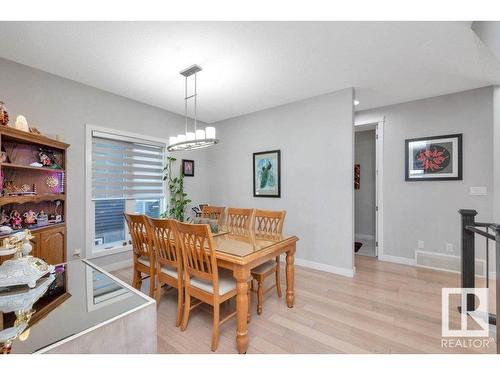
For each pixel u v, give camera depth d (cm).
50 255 235
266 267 225
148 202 383
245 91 315
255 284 279
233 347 169
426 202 337
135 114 348
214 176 466
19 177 238
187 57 230
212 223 254
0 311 105
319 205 331
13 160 233
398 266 343
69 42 206
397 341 175
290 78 277
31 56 230
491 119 296
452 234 319
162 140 386
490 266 295
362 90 312
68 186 280
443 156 324
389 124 366
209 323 199
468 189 309
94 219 310
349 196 305
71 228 283
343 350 164
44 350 81
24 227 220
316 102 333
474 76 271
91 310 106
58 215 258
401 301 237
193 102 358
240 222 291
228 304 233
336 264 315
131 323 103
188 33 194
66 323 97
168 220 188
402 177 355
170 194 403
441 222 326
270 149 384
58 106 272
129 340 102
